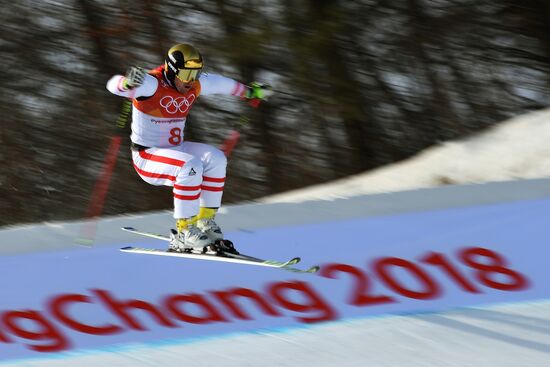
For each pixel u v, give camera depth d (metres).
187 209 20.45
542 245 23.86
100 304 22.91
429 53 53.19
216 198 20.94
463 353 19.62
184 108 20.62
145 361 20.55
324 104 49.53
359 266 23.55
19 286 23.78
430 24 52.81
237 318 21.94
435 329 20.80
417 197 26.42
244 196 53.03
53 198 53.66
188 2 52.22
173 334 21.61
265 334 21.17
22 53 52.91
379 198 26.56
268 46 50.12
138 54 52.75
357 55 51.56
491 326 20.80
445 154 30.80
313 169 52.94
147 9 51.91
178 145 20.89
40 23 53.31
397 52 52.91
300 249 24.56
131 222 26.67
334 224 25.56
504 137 30.61
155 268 24.00
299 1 50.19
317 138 53.12
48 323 22.47
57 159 53.47
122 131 53.06
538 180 26.69
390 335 20.66
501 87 53.50
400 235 24.69
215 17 51.88
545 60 53.12
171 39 52.00
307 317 21.78
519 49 53.38
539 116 31.39
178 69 19.86
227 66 51.38
